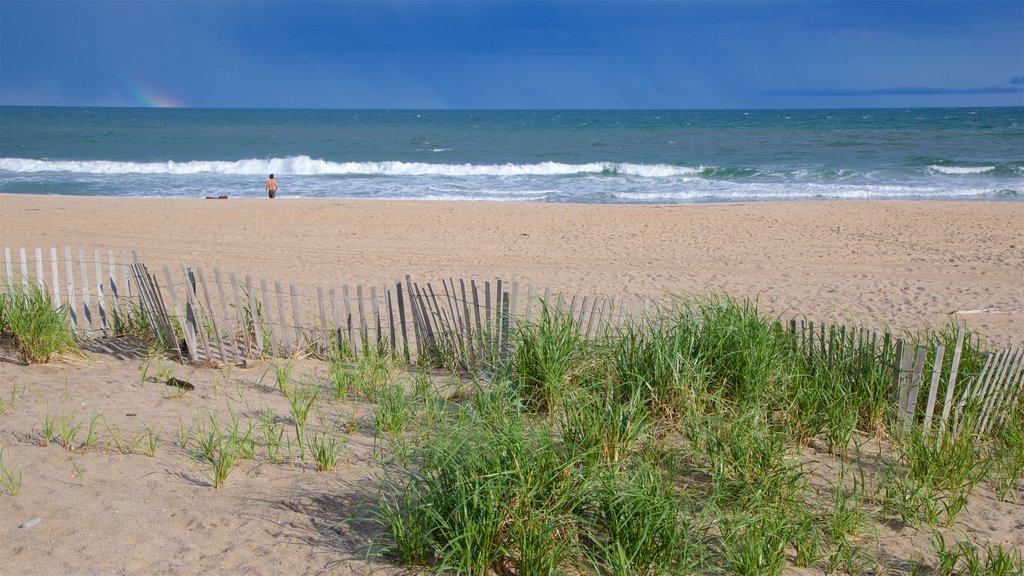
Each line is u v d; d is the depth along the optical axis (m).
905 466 5.22
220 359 7.14
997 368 5.95
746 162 41.62
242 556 3.77
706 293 11.80
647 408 5.37
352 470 4.77
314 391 6.29
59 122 95.62
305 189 29.97
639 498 3.82
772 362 5.84
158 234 16.94
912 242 16.56
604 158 45.91
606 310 9.96
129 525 4.03
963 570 4.00
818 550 4.11
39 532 3.93
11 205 21.52
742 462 4.59
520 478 3.77
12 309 7.09
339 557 3.79
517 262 14.45
